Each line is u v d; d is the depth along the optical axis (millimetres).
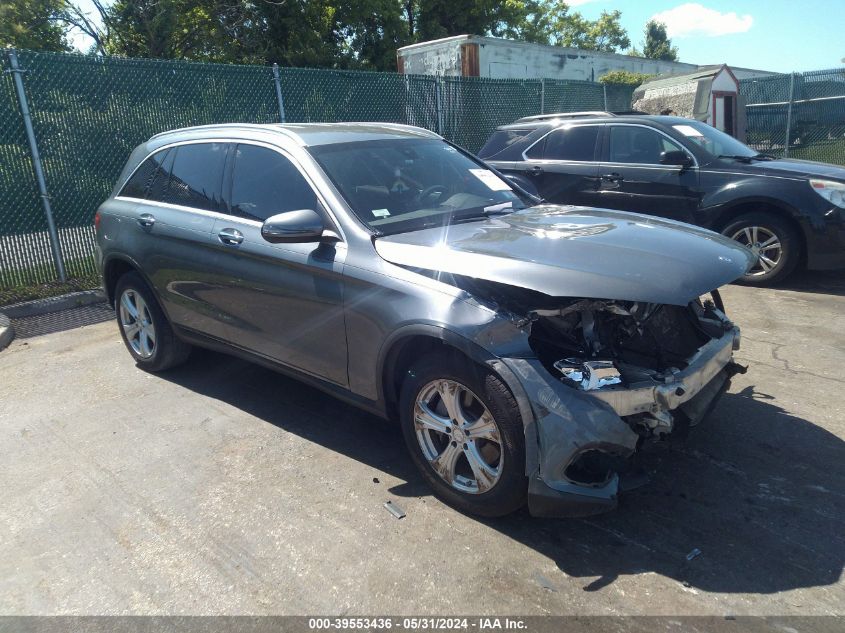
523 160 8555
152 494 3473
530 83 12547
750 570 2727
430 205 3908
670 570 2744
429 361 3129
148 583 2793
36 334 6336
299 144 3971
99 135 7320
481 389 2887
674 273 2846
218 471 3682
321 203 3699
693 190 7180
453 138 11422
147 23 20594
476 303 2961
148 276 4770
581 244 3158
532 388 2744
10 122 6738
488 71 16812
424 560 2863
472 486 3117
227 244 4090
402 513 3207
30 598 2734
